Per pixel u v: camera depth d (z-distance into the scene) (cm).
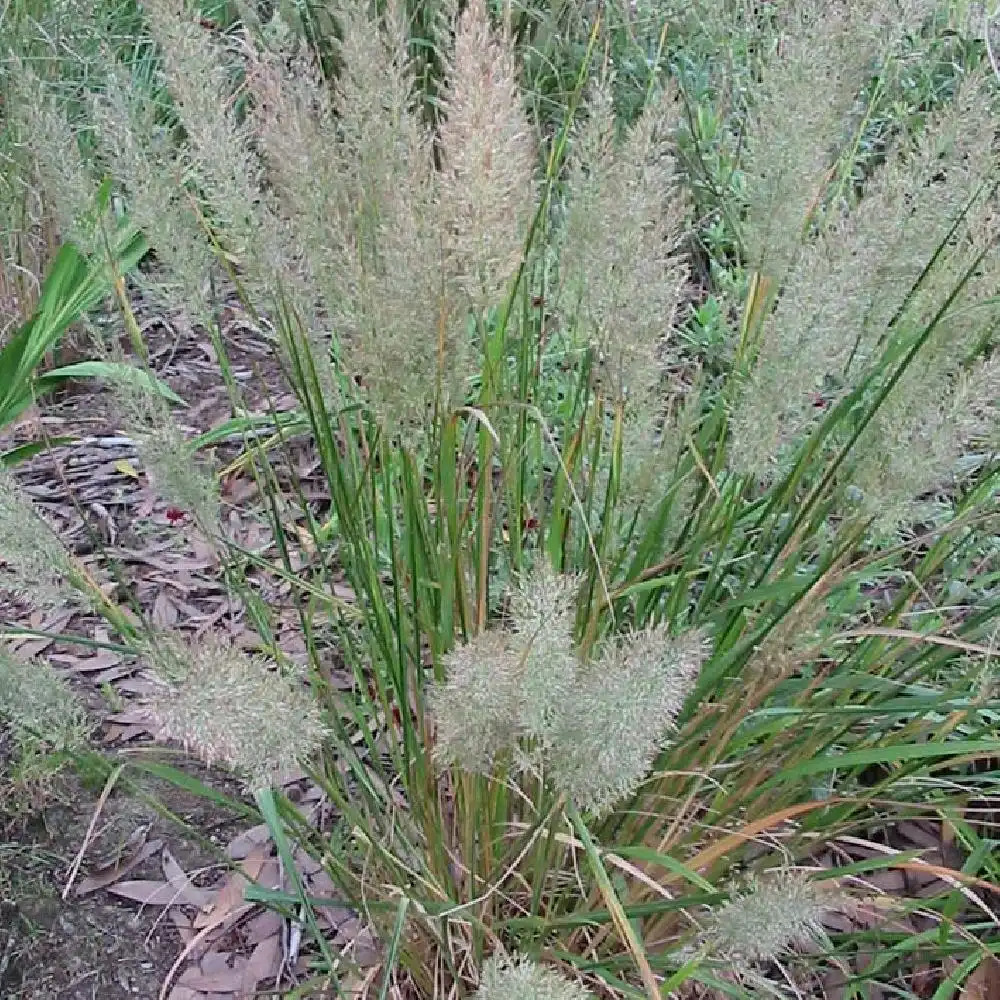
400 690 88
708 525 94
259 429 174
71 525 158
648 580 94
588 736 64
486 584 92
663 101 82
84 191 95
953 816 101
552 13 198
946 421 80
